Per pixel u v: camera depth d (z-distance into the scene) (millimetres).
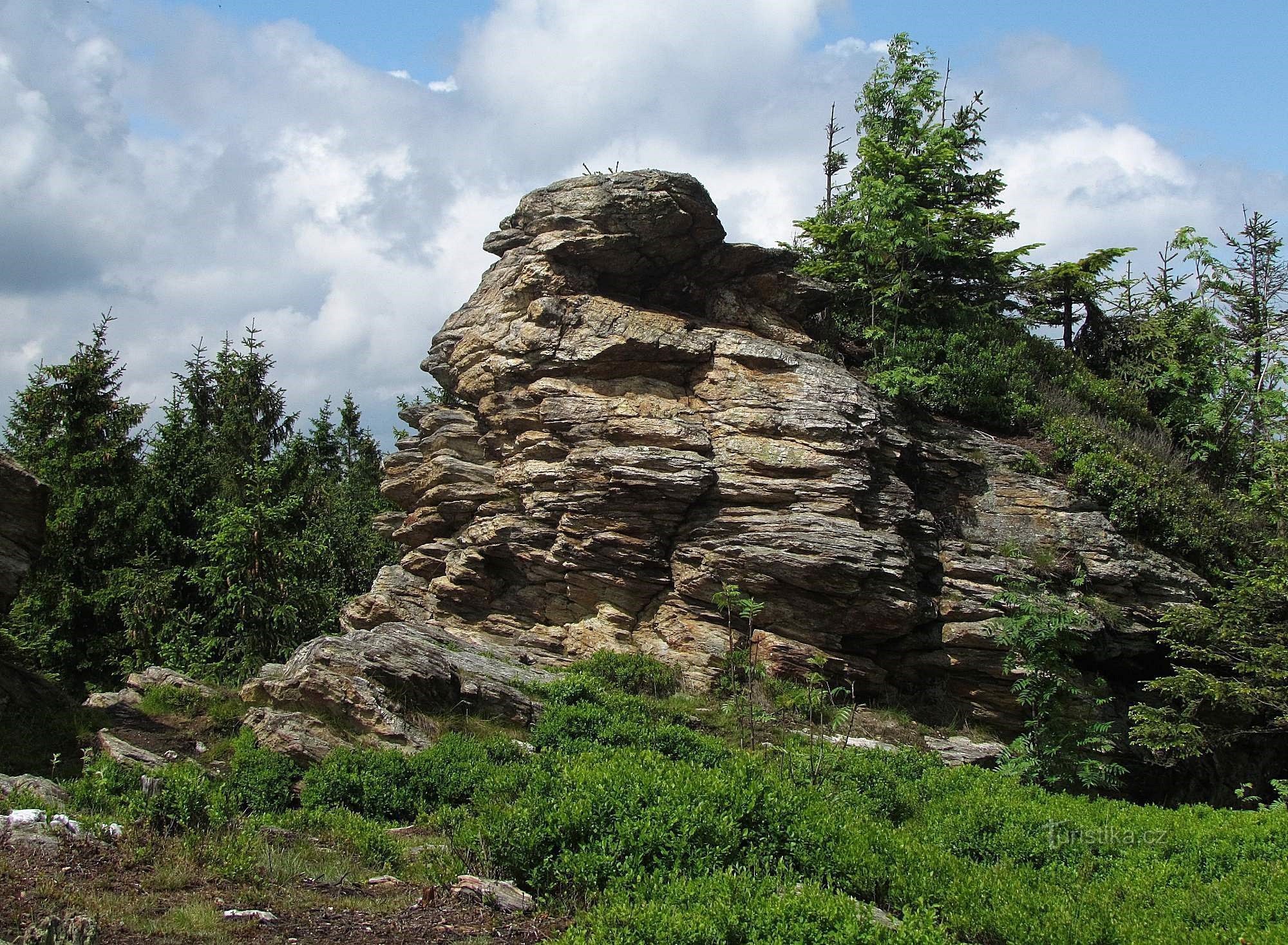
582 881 8969
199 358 38344
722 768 11789
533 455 24188
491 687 17938
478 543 24250
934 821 13258
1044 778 17266
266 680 17000
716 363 23938
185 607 29516
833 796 13602
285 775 13258
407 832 11398
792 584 21359
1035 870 11328
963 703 21922
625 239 24266
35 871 8180
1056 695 18016
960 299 30906
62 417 31453
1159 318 34625
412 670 16859
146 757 14391
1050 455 25203
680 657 21453
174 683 17828
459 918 8320
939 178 31438
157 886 8281
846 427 22516
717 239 25281
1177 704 22938
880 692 21984
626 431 23000
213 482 32375
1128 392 30719
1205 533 24484
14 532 15570
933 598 22359
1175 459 27594
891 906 10000
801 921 7797
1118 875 11195
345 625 24406
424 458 26875
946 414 26172
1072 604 21312
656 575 22609
